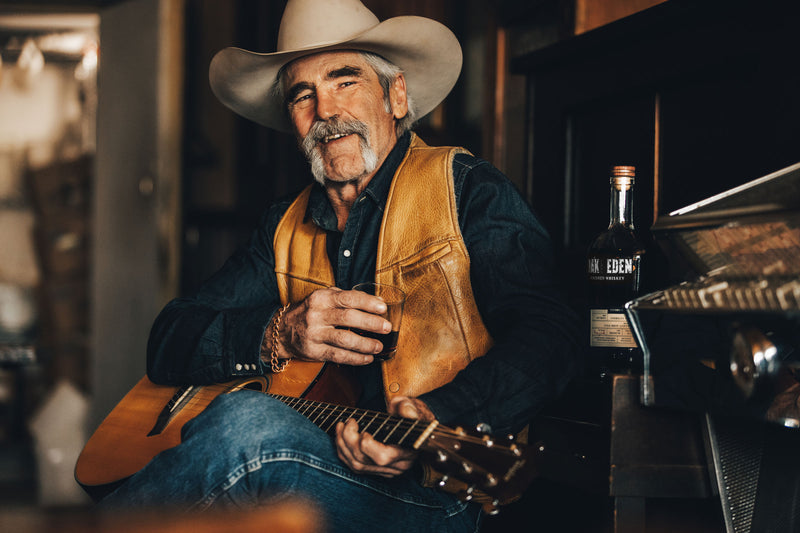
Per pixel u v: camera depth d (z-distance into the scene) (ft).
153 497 3.94
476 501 4.79
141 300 12.39
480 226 5.11
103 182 12.66
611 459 4.05
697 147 5.26
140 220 12.44
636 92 5.79
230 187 13.91
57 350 16.33
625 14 6.77
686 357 3.76
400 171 5.61
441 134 10.64
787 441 3.83
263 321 5.41
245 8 13.80
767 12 4.70
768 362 3.18
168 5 12.40
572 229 6.51
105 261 12.61
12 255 18.75
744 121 4.89
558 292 4.95
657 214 5.57
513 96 9.15
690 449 4.13
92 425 12.46
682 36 5.36
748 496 3.98
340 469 4.16
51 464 12.16
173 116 12.51
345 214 5.94
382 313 4.85
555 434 4.68
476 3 10.28
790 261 3.08
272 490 3.95
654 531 4.42
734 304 3.19
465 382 4.38
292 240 6.23
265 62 6.23
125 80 12.55
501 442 3.57
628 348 4.51
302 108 5.98
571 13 6.75
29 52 18.89
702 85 5.23
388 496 4.37
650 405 3.93
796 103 4.49
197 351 5.68
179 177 12.66
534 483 5.68
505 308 4.86
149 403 6.17
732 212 3.38
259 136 13.89
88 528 1.60
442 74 6.50
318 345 5.03
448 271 5.10
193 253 13.57
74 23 13.48
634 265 4.60
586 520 5.05
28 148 19.52
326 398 5.14
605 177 6.16
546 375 4.45
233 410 4.10
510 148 9.25
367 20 6.17
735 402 3.53
